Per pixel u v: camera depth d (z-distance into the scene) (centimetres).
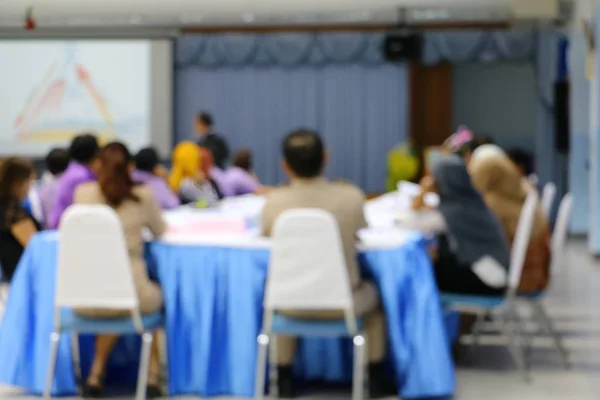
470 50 1309
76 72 1339
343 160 1356
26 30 1248
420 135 1374
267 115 1356
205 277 455
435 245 501
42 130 1344
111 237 416
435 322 445
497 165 518
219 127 1360
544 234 513
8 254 560
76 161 521
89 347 488
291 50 1338
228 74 1355
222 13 1281
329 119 1355
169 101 1335
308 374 488
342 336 450
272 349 453
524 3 1152
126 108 1339
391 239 452
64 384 467
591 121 1062
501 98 1479
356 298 421
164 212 594
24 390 482
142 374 437
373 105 1353
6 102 1343
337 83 1351
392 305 442
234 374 459
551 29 1292
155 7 1259
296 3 1238
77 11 1267
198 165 719
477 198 479
